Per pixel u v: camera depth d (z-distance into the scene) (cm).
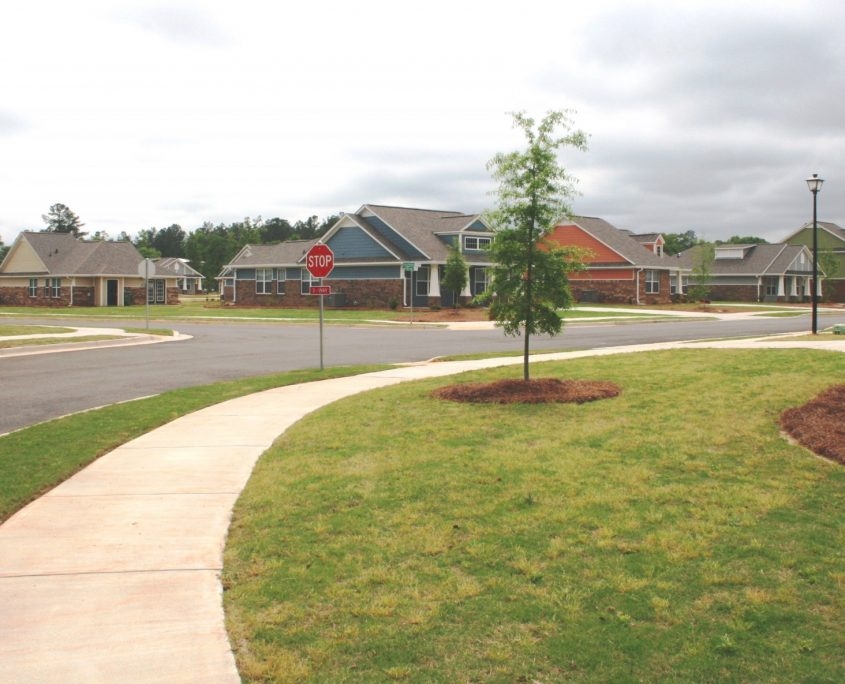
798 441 849
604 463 773
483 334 2780
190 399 1253
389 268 4491
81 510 666
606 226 5978
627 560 529
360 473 751
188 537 597
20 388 1422
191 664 409
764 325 3388
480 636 430
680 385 1217
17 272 5884
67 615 465
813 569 508
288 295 5228
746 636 426
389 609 462
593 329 3047
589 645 419
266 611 466
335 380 1484
